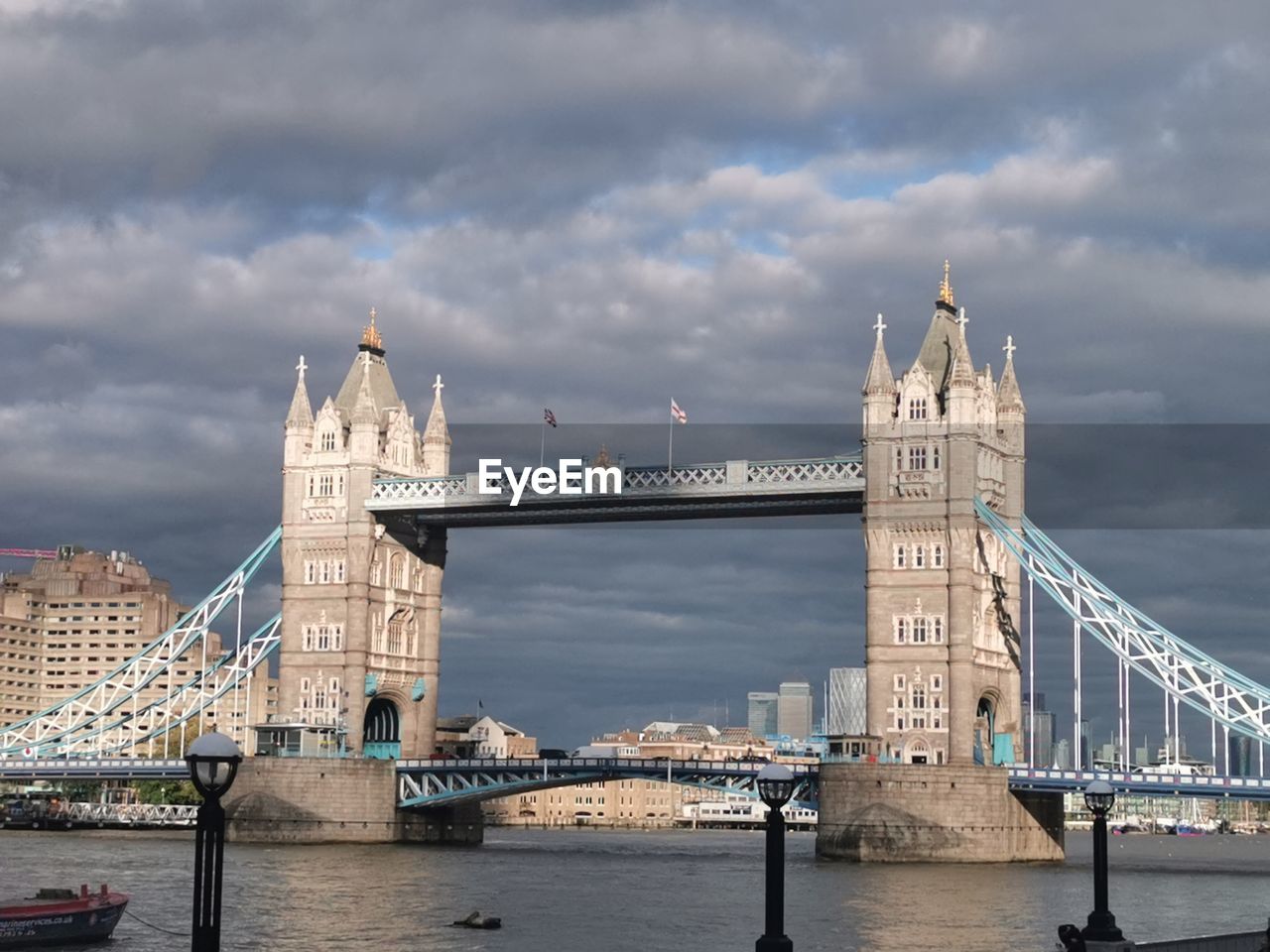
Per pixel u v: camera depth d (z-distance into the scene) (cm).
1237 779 17212
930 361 19200
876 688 18525
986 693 18925
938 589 18412
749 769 19238
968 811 17425
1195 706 17588
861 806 17538
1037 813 18675
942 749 18212
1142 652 17962
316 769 19850
